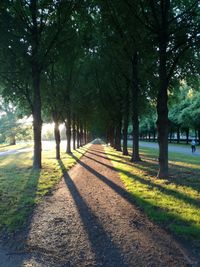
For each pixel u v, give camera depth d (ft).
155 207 24.93
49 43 51.16
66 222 21.72
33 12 49.03
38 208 25.71
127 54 55.47
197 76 56.85
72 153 96.32
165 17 39.29
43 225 21.11
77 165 60.18
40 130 54.44
